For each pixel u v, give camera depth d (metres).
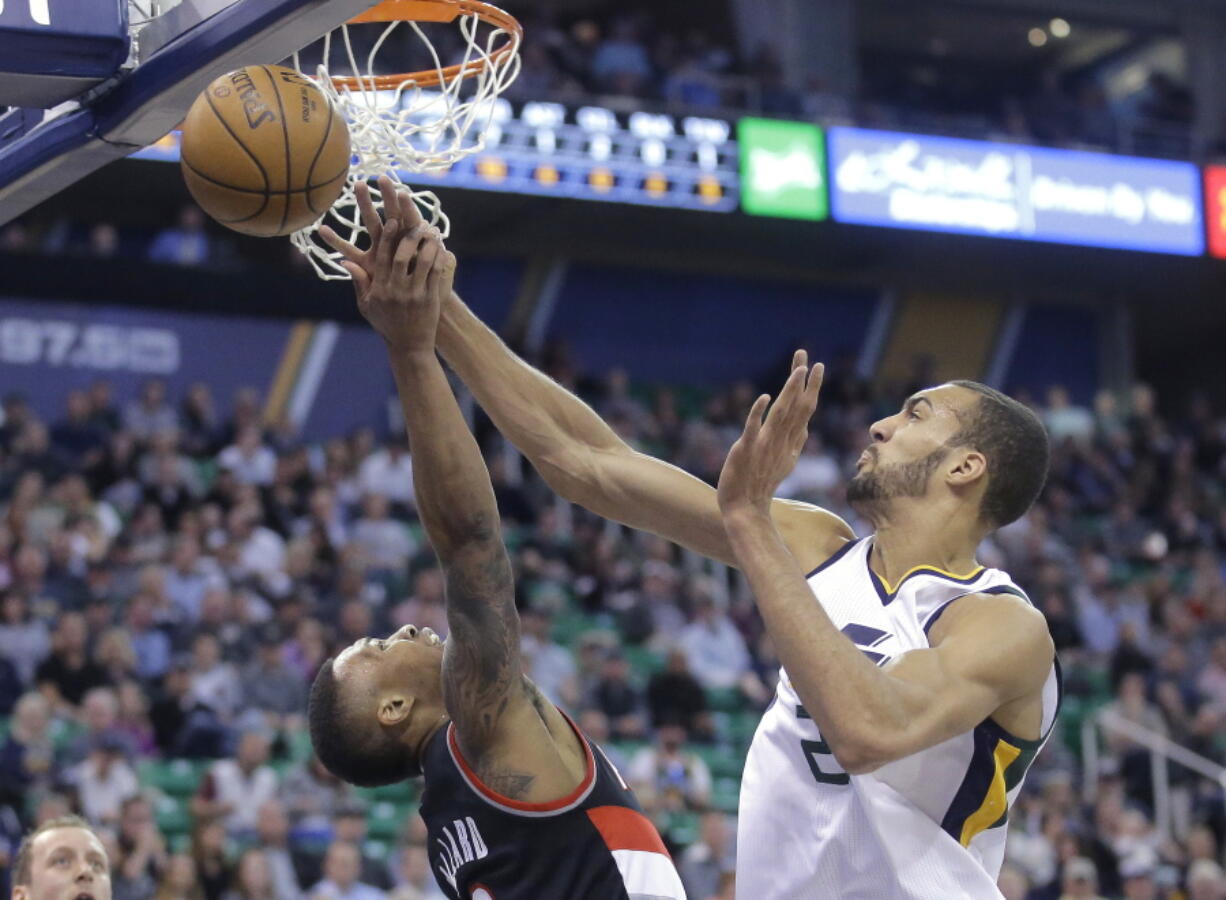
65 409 12.16
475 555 2.16
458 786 2.21
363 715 2.31
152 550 9.45
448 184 12.32
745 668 10.38
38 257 11.84
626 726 8.98
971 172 14.48
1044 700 2.15
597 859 2.16
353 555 9.84
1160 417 18.78
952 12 17.53
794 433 2.01
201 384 12.66
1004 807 2.17
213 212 2.33
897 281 16.86
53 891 2.96
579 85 13.95
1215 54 18.19
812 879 2.16
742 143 13.52
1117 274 16.77
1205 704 10.49
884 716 1.91
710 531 2.46
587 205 14.51
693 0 16.95
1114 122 15.89
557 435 2.55
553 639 10.36
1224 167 15.41
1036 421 2.33
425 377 2.13
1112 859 8.55
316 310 12.76
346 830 7.32
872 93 17.58
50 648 8.39
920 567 2.24
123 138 2.70
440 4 2.73
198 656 8.38
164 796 7.81
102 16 2.57
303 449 11.29
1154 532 13.80
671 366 16.16
